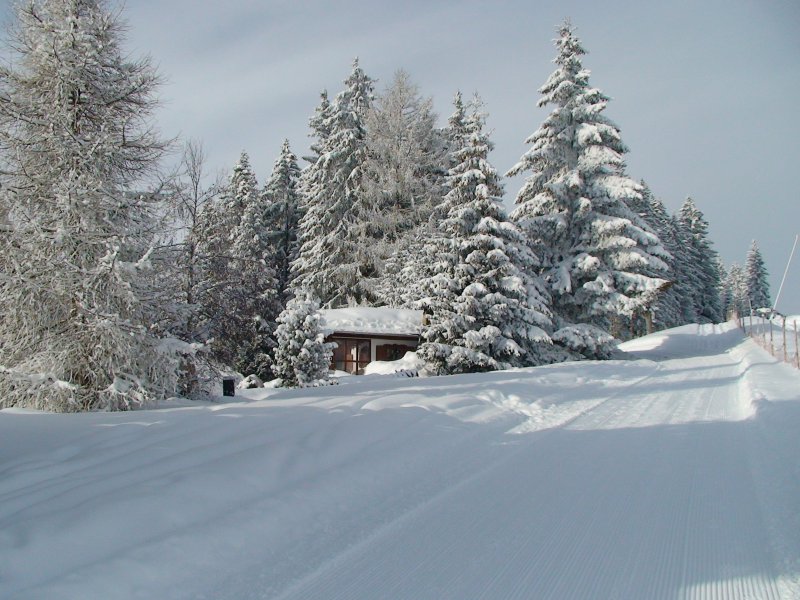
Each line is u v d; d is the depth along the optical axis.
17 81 13.29
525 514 5.24
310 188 45.00
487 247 24.09
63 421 9.84
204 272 19.50
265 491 5.70
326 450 7.04
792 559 4.12
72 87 13.56
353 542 4.67
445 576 4.03
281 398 14.10
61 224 12.59
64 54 13.23
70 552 4.20
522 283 24.38
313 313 22.67
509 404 11.43
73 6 13.61
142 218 14.04
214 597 3.80
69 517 4.64
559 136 28.02
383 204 39.50
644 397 12.88
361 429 8.10
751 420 9.72
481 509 5.40
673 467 6.77
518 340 24.98
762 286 91.88
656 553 4.34
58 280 12.42
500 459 7.32
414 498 5.76
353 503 5.61
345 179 39.53
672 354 29.19
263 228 38.81
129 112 14.38
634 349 34.78
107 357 12.63
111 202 13.43
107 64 14.11
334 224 39.53
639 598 3.67
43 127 13.23
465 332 23.59
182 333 16.59
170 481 5.55
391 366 27.97
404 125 39.34
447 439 8.20
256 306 23.55
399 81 39.66
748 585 3.80
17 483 5.97
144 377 12.95
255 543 4.60
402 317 33.09
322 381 21.38
